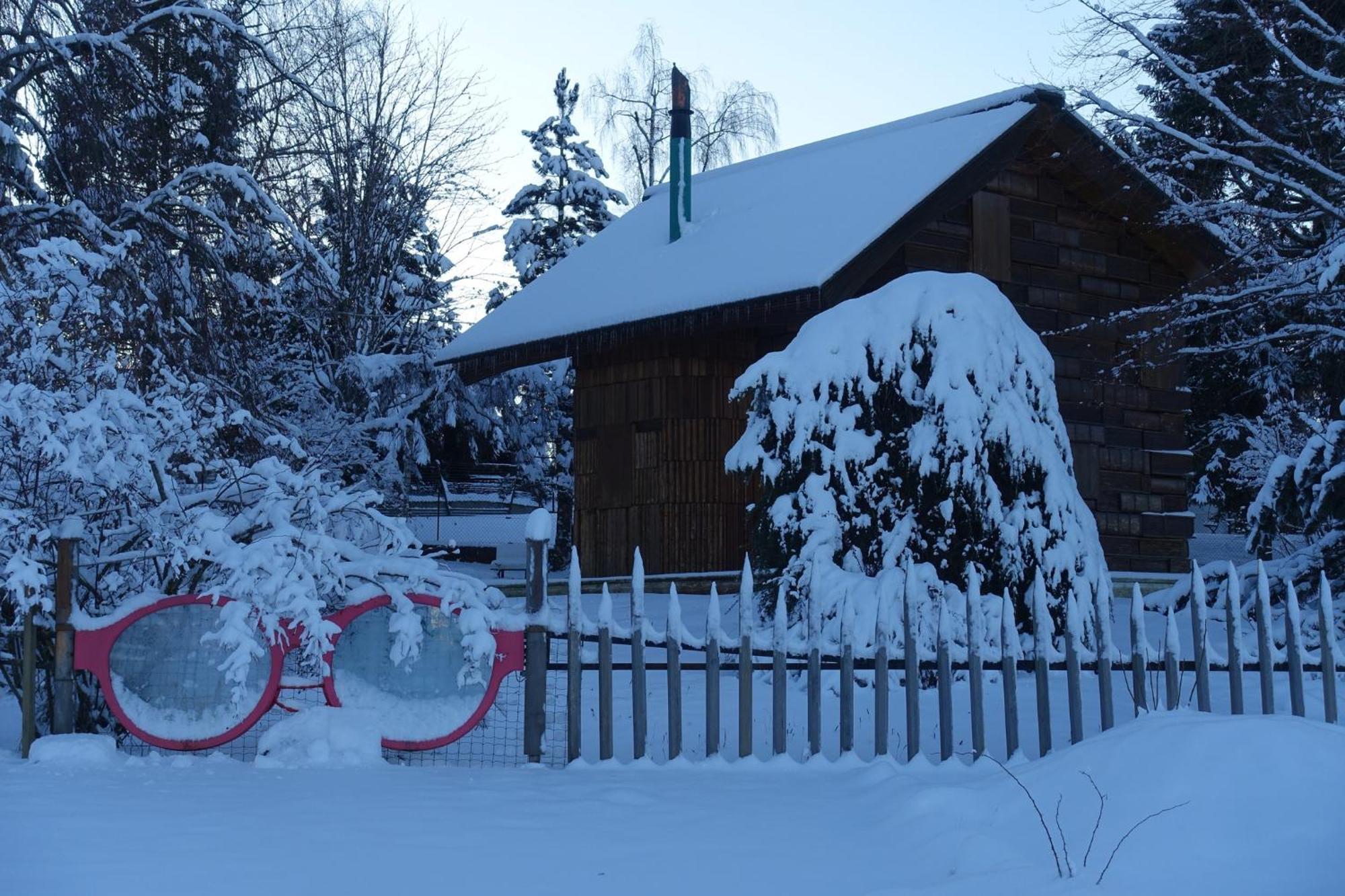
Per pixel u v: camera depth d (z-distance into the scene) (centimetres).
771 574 1163
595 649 1338
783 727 804
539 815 636
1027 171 2062
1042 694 817
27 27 1962
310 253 2372
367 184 3089
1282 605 1602
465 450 3803
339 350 3005
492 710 980
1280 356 2503
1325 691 891
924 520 1125
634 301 2016
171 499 912
